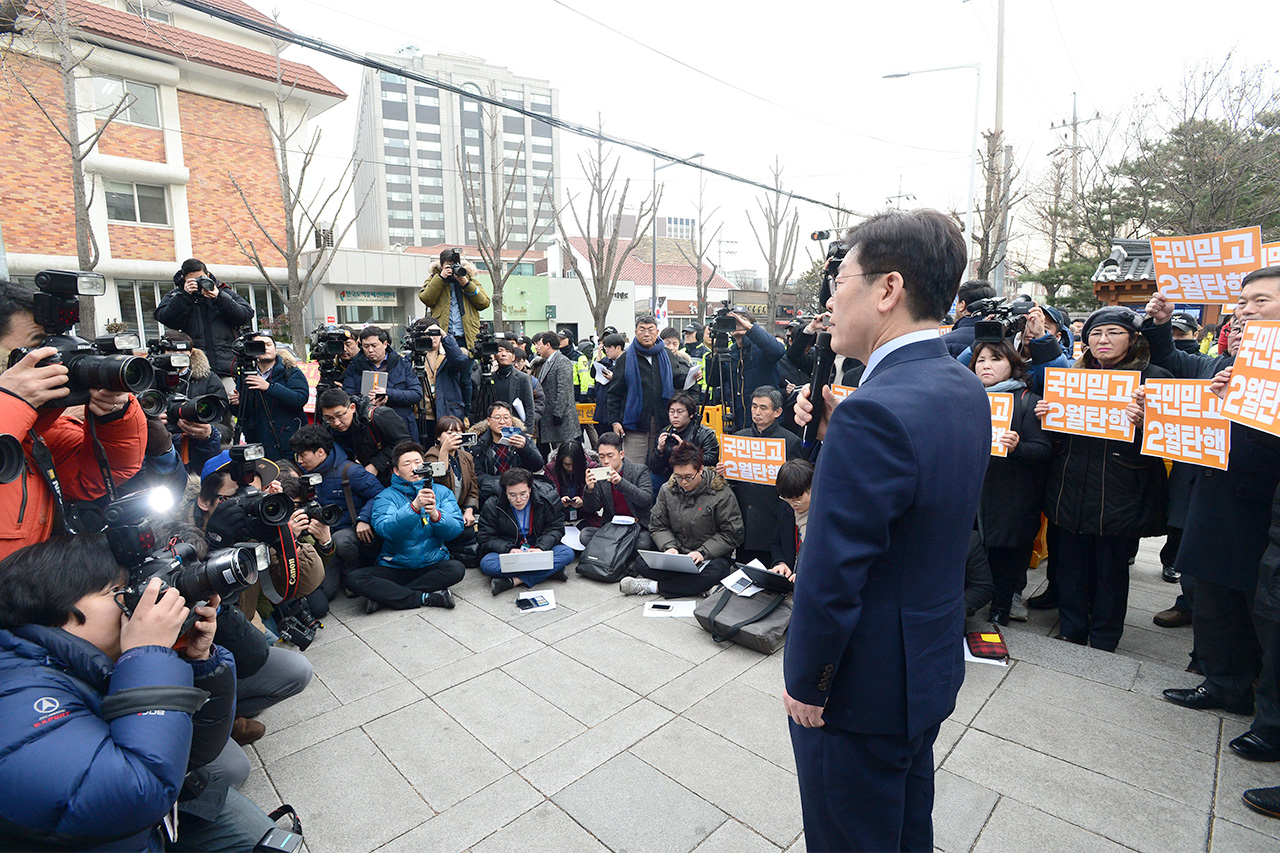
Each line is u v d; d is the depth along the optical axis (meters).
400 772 2.51
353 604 4.19
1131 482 3.11
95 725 1.26
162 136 15.06
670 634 3.68
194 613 1.52
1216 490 2.62
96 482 2.11
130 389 1.73
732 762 2.53
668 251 47.97
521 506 4.53
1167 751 2.53
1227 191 13.05
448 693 3.07
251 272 16.75
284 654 2.57
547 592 4.28
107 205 14.45
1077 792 2.31
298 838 1.85
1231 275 2.87
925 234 1.33
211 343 4.78
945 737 2.65
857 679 1.33
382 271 21.73
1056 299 18.16
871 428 1.25
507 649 3.51
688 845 2.11
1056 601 4.00
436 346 5.42
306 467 4.27
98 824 1.18
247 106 16.42
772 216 20.58
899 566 1.31
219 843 1.76
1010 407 3.26
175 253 15.51
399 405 5.02
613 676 3.21
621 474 4.89
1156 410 2.79
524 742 2.68
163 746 1.25
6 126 12.79
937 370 1.35
